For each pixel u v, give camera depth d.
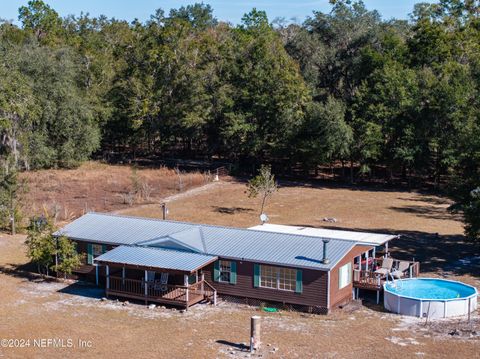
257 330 23.86
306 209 53.97
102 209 51.50
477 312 28.84
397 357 23.36
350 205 56.12
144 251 31.19
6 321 27.06
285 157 69.69
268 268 29.41
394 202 58.06
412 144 63.19
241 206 54.56
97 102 74.38
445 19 81.06
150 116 74.44
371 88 68.06
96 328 26.41
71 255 33.38
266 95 67.25
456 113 60.47
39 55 66.94
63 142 69.31
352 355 23.52
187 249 31.12
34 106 62.50
